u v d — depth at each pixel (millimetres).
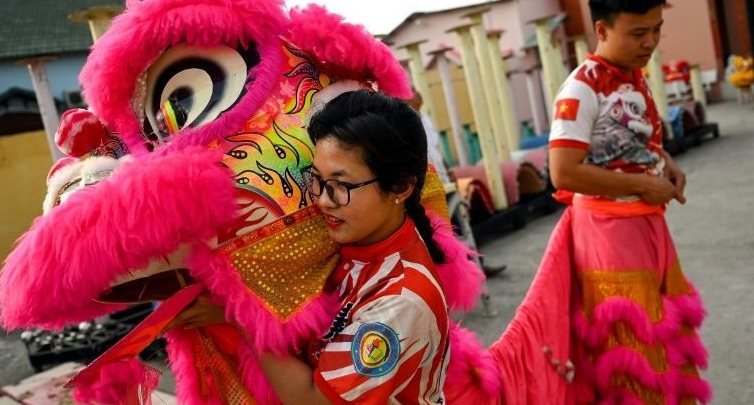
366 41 1379
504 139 6668
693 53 12547
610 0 1991
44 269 1075
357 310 1175
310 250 1223
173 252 1174
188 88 1246
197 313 1237
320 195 1154
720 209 5242
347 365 1137
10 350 5180
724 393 2559
